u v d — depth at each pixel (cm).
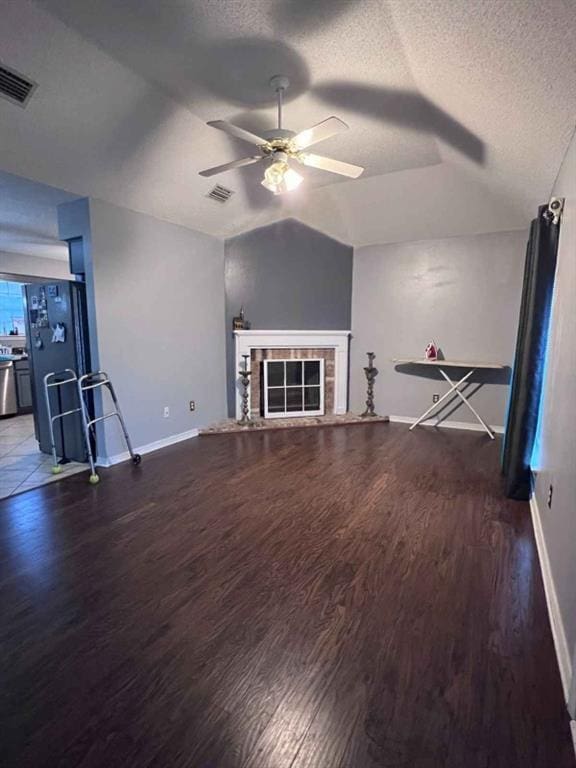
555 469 212
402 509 287
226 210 442
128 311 386
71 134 275
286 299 535
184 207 408
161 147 317
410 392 539
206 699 141
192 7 191
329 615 183
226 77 246
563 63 156
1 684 147
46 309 383
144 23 202
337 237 541
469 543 242
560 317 237
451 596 195
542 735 128
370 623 177
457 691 143
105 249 359
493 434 479
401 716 134
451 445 439
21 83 230
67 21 202
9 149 269
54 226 463
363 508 288
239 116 293
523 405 292
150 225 402
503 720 133
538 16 139
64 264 676
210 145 330
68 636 170
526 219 434
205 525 265
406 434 484
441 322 511
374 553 232
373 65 228
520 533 254
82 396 339
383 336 546
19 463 386
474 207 434
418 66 217
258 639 169
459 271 494
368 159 368
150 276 407
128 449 390
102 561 225
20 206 380
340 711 136
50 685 147
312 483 335
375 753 123
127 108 271
